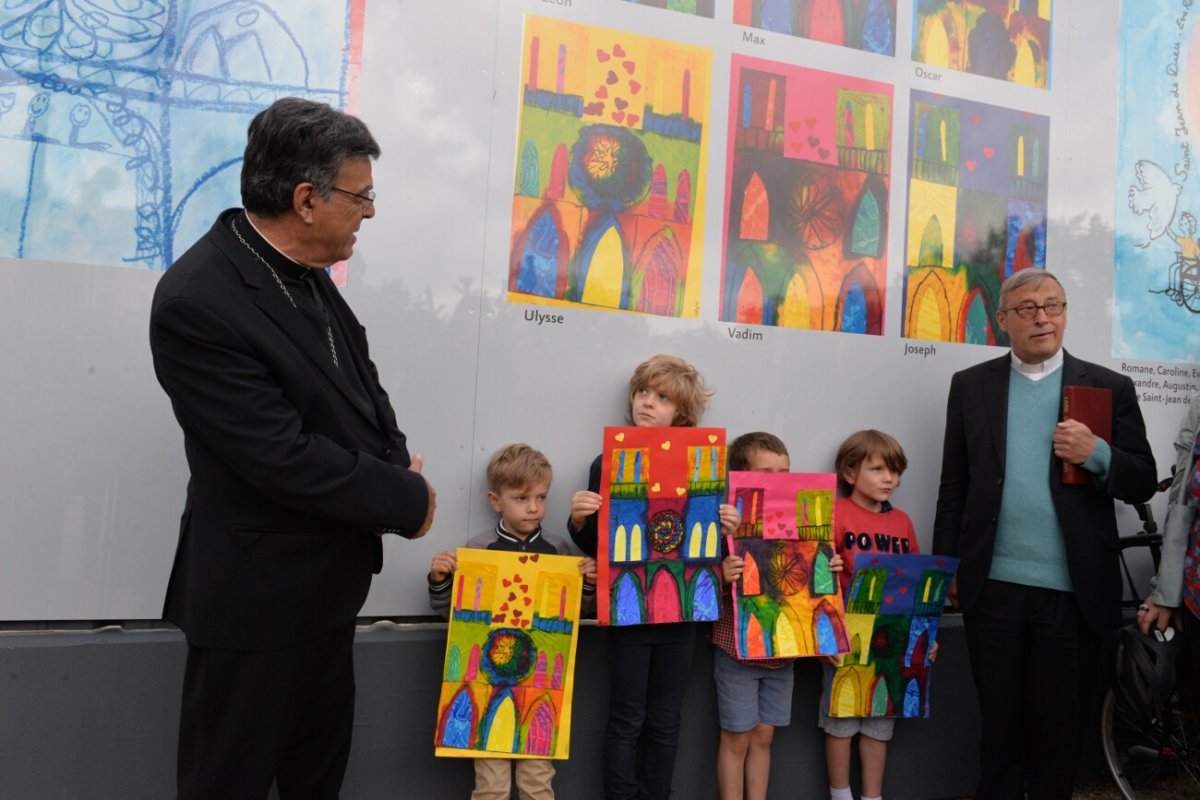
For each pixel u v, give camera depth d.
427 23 2.70
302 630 1.83
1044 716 2.79
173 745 2.41
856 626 2.89
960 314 3.37
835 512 3.07
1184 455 2.85
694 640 2.82
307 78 2.59
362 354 2.14
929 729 3.21
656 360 2.77
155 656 2.39
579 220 2.85
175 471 2.47
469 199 2.73
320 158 1.77
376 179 2.64
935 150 3.34
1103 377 2.88
